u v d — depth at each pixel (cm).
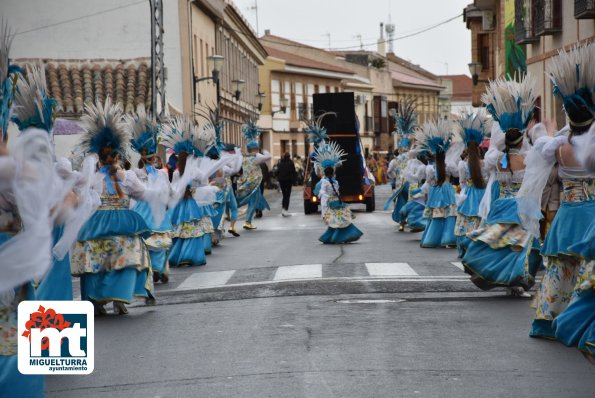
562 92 753
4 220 587
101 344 890
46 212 575
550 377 710
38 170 573
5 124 587
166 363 796
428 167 1734
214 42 4688
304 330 920
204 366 778
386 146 9706
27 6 3662
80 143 1053
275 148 7331
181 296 1209
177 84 3719
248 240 2053
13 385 574
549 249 803
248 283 1303
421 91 10781
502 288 1176
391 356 791
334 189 1867
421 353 800
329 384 700
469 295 1124
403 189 2227
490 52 4631
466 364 756
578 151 760
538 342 834
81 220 741
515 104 1041
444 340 853
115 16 3662
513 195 1055
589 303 684
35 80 728
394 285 1224
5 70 585
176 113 3300
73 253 1030
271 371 749
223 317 1016
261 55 6912
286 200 2989
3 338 573
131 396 693
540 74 2855
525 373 723
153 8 2484
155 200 1080
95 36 3662
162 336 919
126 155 1141
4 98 583
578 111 753
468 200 1465
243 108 5712
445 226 1717
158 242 1336
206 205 1591
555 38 2661
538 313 837
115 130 1046
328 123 3017
